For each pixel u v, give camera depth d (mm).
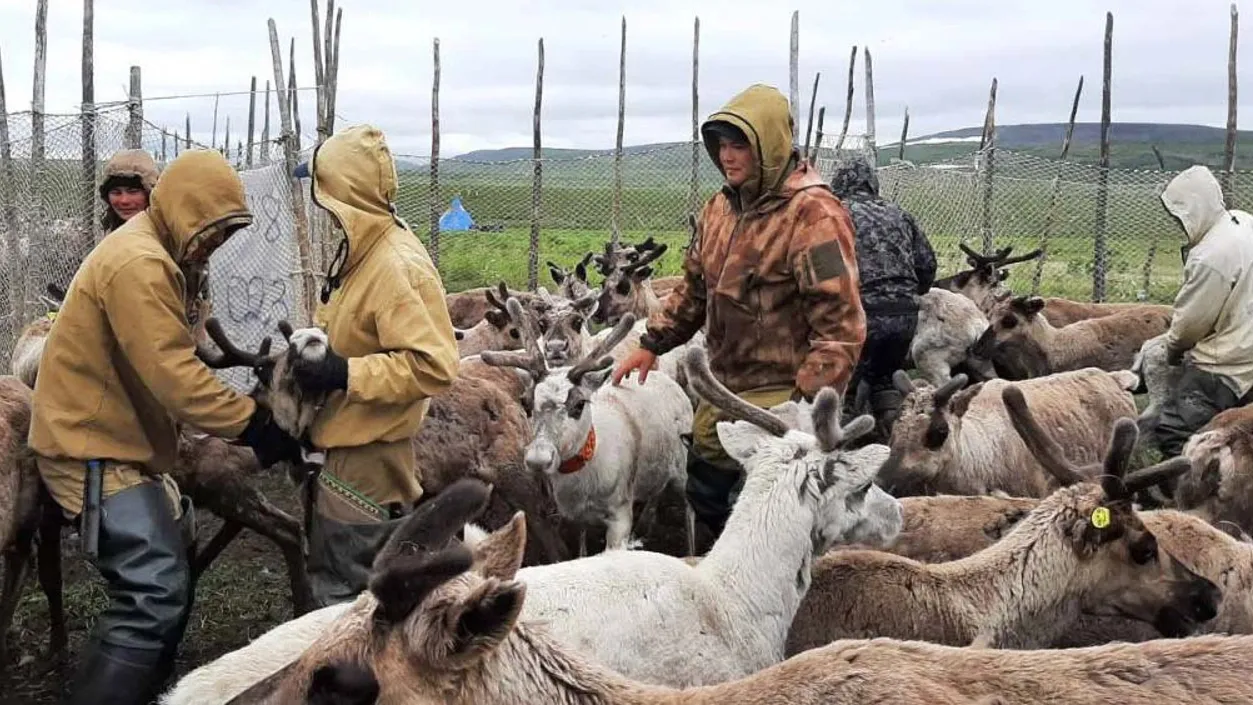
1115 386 7547
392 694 2242
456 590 2291
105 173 5488
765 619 3770
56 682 5180
